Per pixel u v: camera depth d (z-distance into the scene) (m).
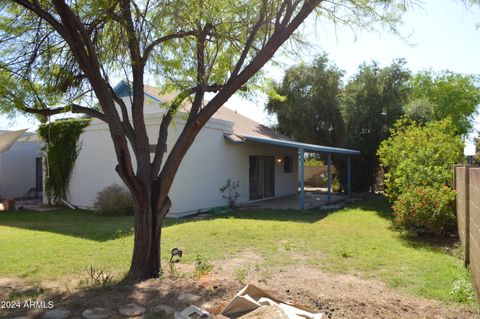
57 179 16.12
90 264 6.63
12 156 20.31
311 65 24.34
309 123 24.44
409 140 11.61
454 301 4.73
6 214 13.88
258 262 6.84
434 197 8.73
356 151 20.06
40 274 6.02
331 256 7.25
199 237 9.11
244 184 17.03
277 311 3.49
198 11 5.48
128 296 4.73
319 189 26.91
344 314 4.21
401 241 8.64
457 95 36.88
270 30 6.18
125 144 5.43
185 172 13.30
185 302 4.51
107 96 5.31
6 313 4.20
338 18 6.52
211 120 14.66
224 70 6.78
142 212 5.71
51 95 6.13
